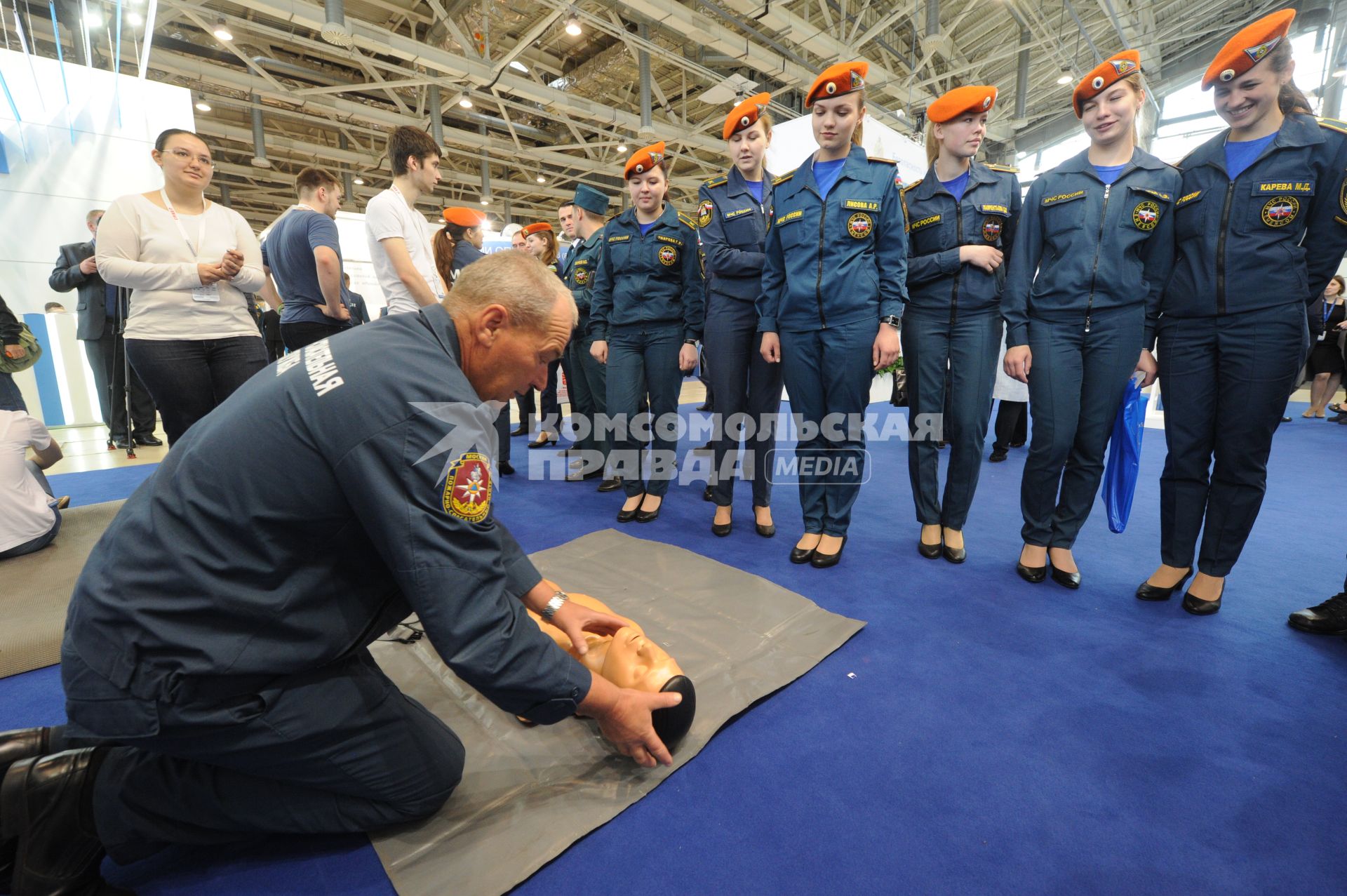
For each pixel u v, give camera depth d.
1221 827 1.01
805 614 1.74
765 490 2.45
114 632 0.74
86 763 0.84
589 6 7.23
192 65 7.45
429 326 0.84
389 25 7.77
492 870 0.92
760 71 8.79
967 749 1.21
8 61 4.39
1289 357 1.60
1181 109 11.47
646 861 0.95
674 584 1.94
